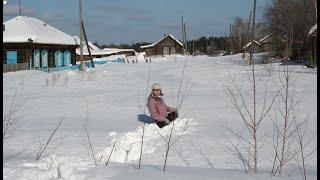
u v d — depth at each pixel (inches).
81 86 1016.9
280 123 410.3
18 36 1701.5
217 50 4736.7
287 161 257.1
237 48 3661.4
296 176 212.7
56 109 578.9
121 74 1376.7
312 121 418.6
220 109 526.3
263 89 784.3
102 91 863.7
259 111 501.7
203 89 850.8
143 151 293.6
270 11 1905.8
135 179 196.2
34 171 209.3
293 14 1803.6
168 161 267.9
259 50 2883.9
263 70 1189.7
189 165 257.3
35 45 1726.1
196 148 303.6
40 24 1971.0
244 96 668.7
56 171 212.4
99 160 252.1
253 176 205.6
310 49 1585.9
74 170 211.0
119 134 357.7
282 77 989.8
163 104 418.0
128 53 3850.9
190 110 524.1
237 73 1189.7
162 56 3604.8
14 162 233.8
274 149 297.0
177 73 1337.4
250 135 350.9
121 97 723.4
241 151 292.7
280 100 592.4
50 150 293.4
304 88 795.4
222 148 302.8
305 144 309.4
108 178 197.8
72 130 389.1
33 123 441.1
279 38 1893.5
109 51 3590.1
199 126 402.9
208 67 1622.8
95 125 427.5
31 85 1047.6
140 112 533.3
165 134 362.9
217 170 221.1
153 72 1441.9
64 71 1605.6
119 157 275.0
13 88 974.4
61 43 1903.3
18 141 328.5
